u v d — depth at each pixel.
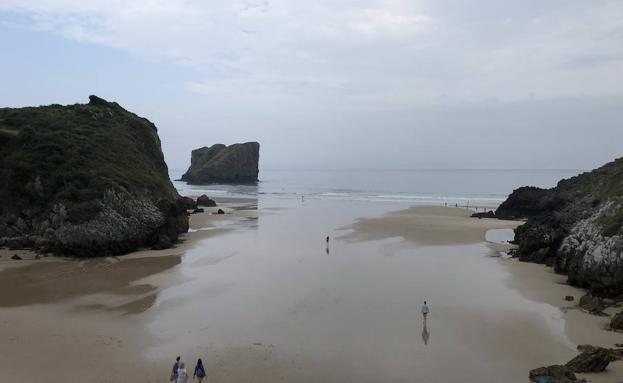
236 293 30.23
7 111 59.81
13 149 51.22
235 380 18.52
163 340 22.58
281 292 30.41
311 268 36.91
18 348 21.47
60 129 56.62
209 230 57.66
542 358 20.53
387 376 18.95
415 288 31.42
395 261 39.47
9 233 45.06
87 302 28.58
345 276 34.44
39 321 25.14
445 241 49.06
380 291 30.62
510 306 27.62
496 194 122.06
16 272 36.22
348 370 19.48
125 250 43.41
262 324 24.73
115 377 18.64
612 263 28.91
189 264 38.69
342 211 80.00
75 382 18.16
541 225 41.12
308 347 21.77
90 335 23.16
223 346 21.84
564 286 32.03
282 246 46.12
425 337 22.97
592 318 25.56
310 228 58.59
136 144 64.12
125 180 51.22
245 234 54.06
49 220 44.31
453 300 28.77
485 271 36.28
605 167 64.19
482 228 58.34
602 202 41.16
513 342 22.31
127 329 24.03
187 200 83.19
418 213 75.25
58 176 48.06
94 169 50.69
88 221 42.88
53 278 34.38
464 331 23.73
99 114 65.06
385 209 83.00
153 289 31.33
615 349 21.00
